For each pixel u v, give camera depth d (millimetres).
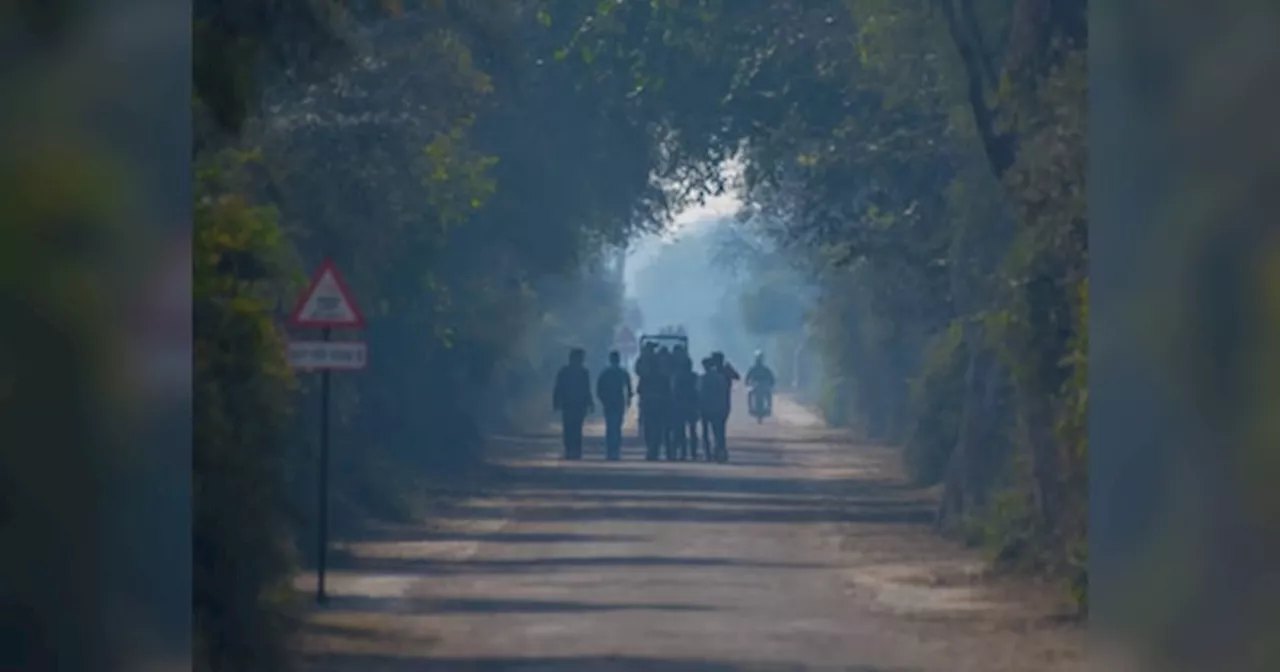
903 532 90312
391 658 50594
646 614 60000
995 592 65438
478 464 133000
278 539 48062
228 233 47406
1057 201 62062
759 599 64062
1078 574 57625
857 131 107188
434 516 98500
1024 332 64312
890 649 52375
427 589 67125
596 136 135750
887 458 156625
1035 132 65062
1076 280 58906
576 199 139250
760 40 115375
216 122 46750
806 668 48938
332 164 77938
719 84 124750
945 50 88312
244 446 45750
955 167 100250
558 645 53094
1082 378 56125
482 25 84938
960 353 117438
